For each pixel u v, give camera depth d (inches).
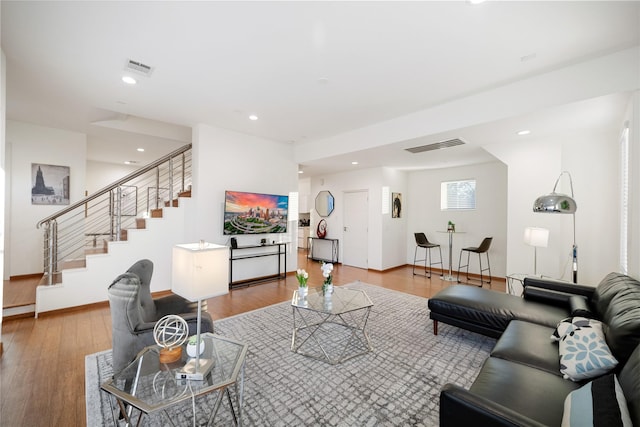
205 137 177.8
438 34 86.1
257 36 88.0
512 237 165.6
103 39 89.6
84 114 168.9
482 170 233.8
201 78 115.1
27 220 191.6
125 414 58.3
